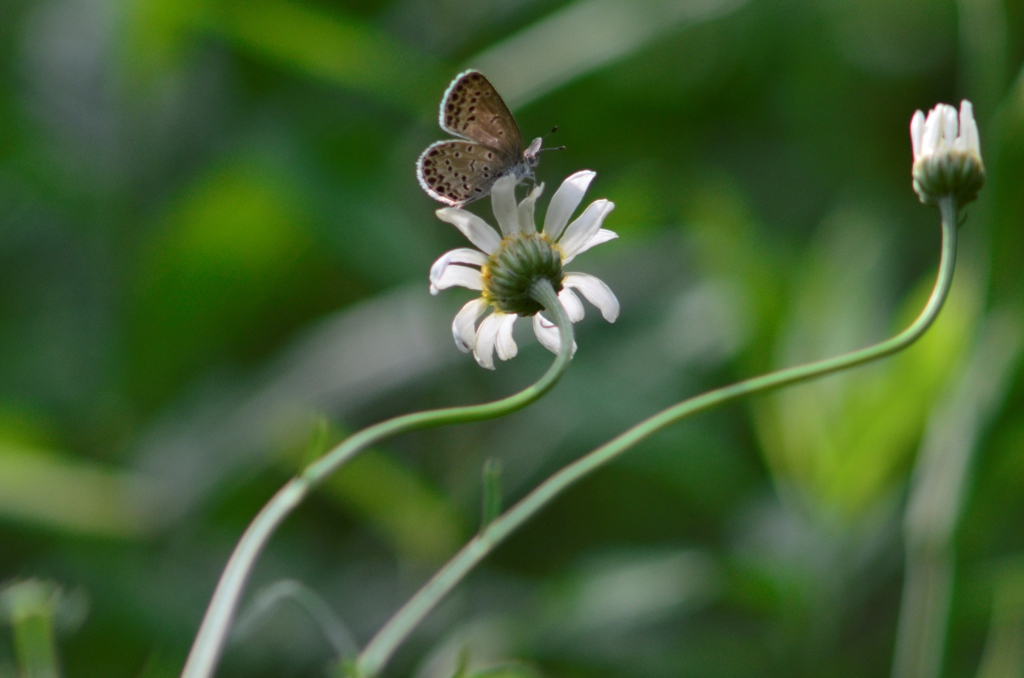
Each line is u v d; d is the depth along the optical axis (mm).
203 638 606
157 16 900
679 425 758
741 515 752
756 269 754
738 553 746
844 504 729
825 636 731
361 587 906
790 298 748
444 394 899
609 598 740
